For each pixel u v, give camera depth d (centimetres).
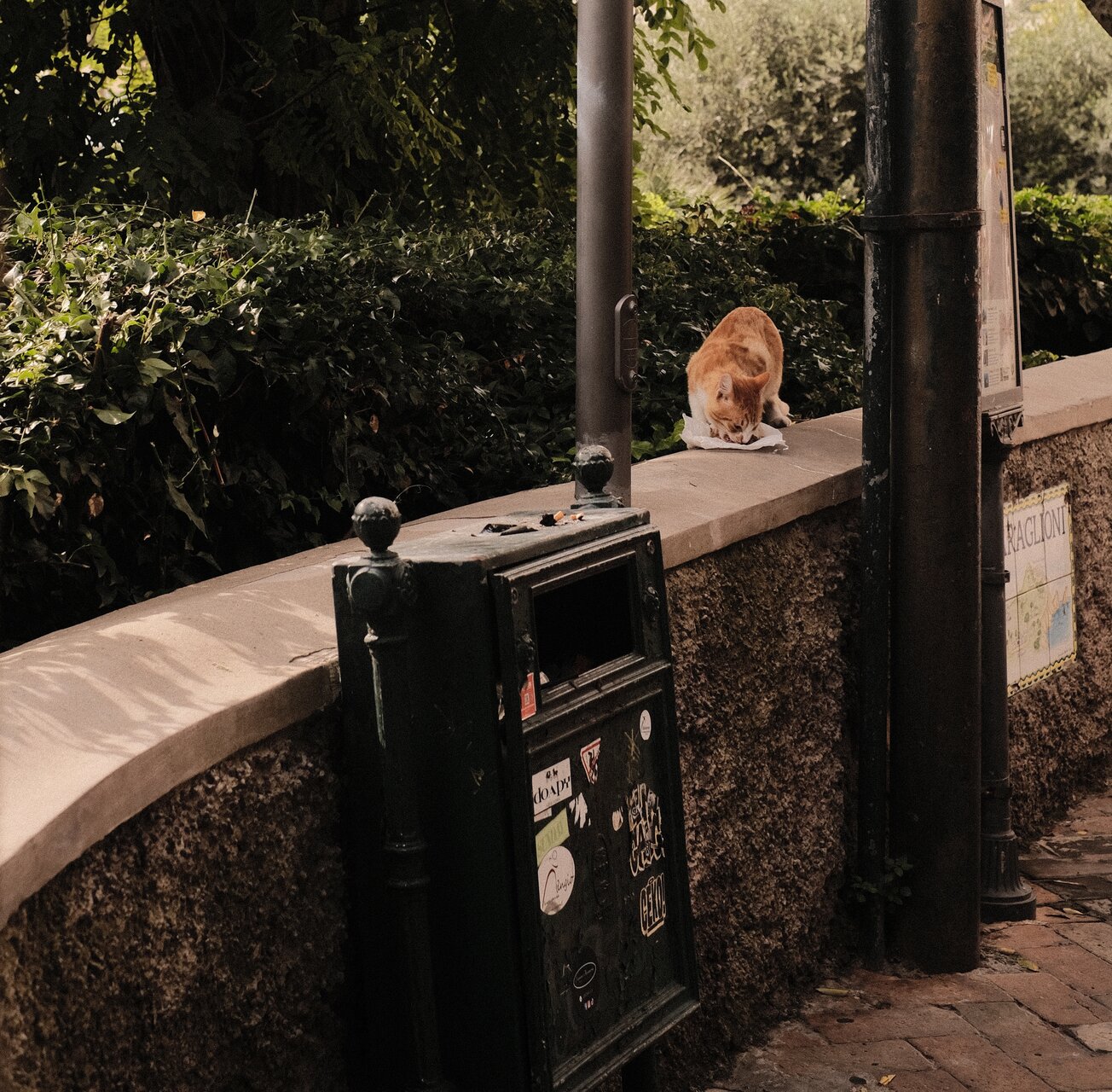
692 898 344
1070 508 559
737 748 370
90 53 743
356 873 244
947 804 411
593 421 345
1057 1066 358
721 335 461
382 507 226
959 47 389
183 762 206
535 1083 236
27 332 370
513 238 630
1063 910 464
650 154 2175
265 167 746
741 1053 367
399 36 782
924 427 401
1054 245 901
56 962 183
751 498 382
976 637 410
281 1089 230
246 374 399
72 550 352
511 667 230
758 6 2147
